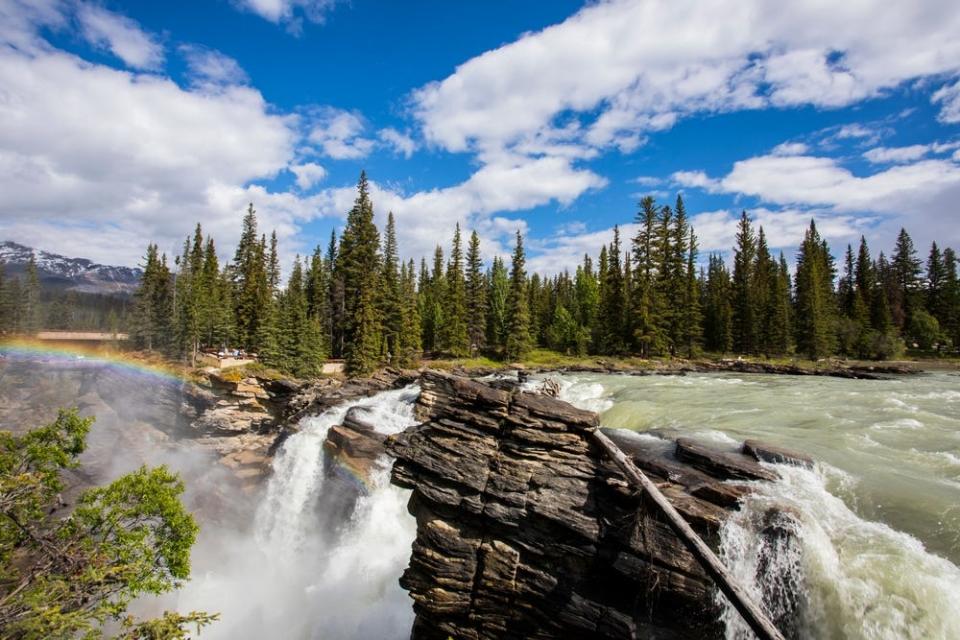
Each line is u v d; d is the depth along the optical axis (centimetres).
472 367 6838
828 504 1248
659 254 7388
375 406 3856
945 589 978
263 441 4231
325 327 7112
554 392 1855
